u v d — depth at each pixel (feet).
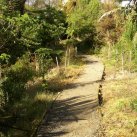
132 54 79.82
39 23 74.79
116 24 111.14
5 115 44.39
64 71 79.41
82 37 128.36
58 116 43.75
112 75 70.59
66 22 124.16
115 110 41.91
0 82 47.14
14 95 54.49
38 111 46.32
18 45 60.54
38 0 85.30
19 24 58.59
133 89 52.80
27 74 71.97
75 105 48.70
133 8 26.66
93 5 128.06
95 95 53.01
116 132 35.27
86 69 82.02
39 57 80.53
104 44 120.47
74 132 37.11
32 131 39.06
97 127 37.50
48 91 60.39
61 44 108.58
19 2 69.67
